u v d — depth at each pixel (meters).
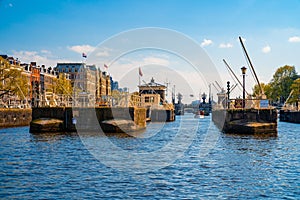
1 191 25.30
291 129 86.56
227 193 25.33
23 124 93.38
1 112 82.81
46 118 71.06
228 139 59.53
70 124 70.88
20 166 33.94
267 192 25.55
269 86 163.75
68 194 24.75
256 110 70.38
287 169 33.41
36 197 24.00
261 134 67.94
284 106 141.25
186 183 28.05
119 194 24.91
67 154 41.31
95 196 24.38
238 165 35.41
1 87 93.44
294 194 25.06
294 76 160.00
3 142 52.38
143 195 24.72
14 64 139.50
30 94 145.25
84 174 30.73
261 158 39.59
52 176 29.86
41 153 41.84
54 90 132.50
